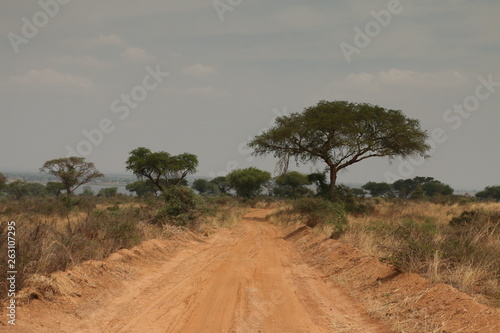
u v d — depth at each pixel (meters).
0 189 75.19
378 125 45.09
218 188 106.19
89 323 8.66
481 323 7.56
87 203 40.88
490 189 98.19
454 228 16.81
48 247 10.82
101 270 11.91
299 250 20.34
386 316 9.23
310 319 9.36
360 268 13.43
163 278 13.30
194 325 8.77
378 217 35.66
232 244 22.39
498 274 10.48
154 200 25.89
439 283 9.77
